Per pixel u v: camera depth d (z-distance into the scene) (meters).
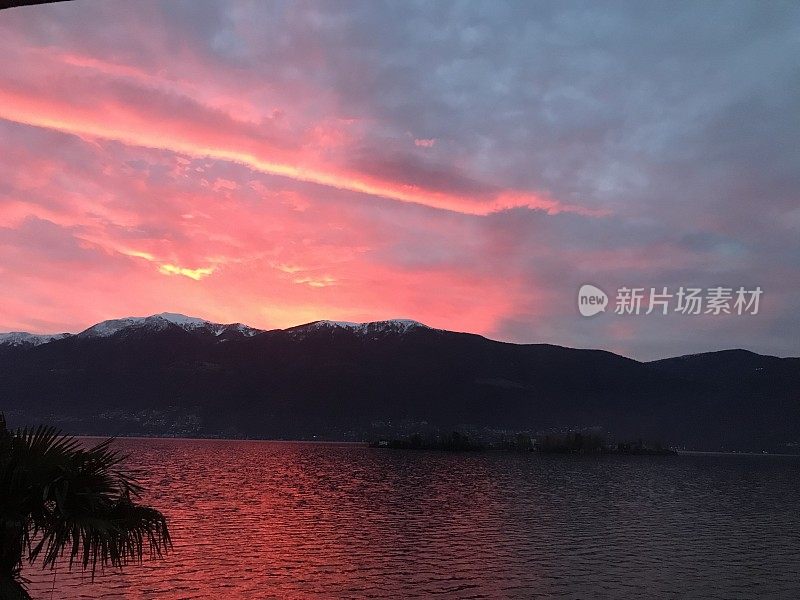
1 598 9.12
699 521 83.12
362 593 37.97
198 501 86.88
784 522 83.56
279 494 104.25
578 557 52.12
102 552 9.55
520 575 44.16
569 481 161.50
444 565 46.97
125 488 9.95
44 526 9.34
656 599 38.94
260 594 37.03
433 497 108.56
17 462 9.11
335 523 70.19
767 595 41.16
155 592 36.31
